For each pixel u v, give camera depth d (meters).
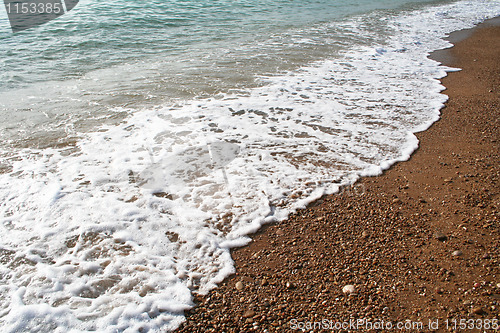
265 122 5.49
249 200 3.83
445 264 3.02
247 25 12.22
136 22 11.91
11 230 3.34
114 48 9.41
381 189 4.04
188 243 3.29
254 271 3.03
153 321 2.57
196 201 3.80
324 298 2.75
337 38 10.77
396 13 14.98
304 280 2.92
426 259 3.08
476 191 3.94
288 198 3.88
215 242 3.31
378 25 12.69
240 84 7.00
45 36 10.20
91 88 6.75
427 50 9.73
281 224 3.54
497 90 6.81
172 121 5.47
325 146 4.88
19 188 3.90
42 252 3.12
